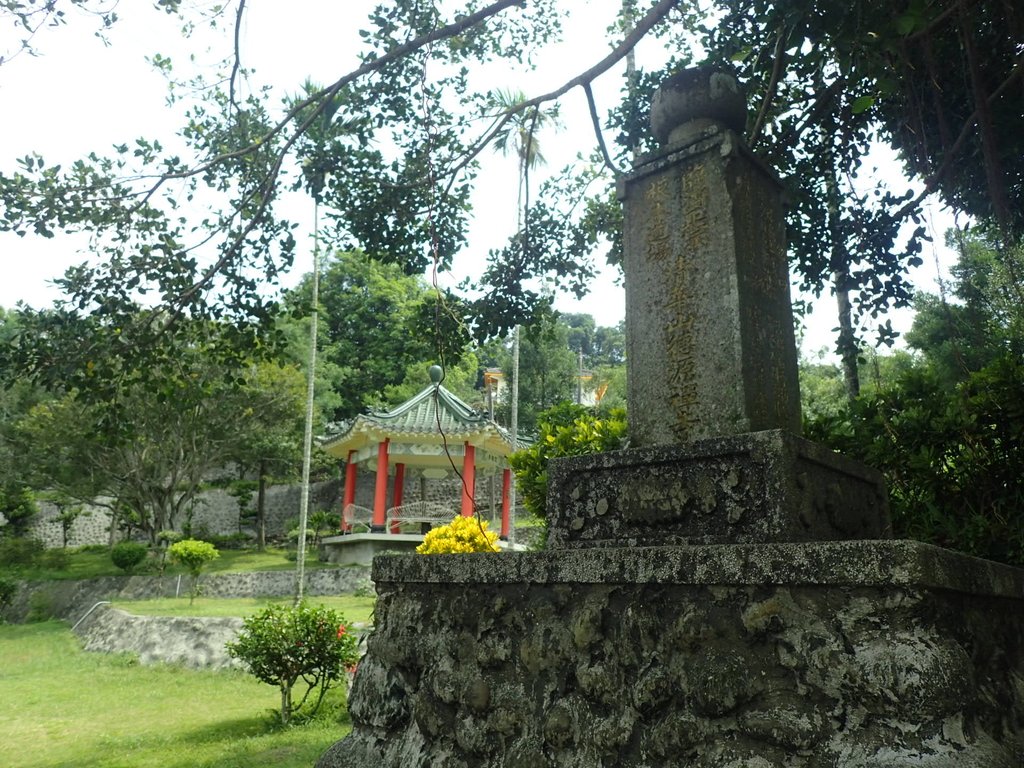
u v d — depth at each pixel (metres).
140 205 5.39
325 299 30.16
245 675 11.65
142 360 5.82
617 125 6.66
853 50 3.74
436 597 2.85
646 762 2.11
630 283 3.40
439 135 6.12
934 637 1.83
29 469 23.66
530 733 2.39
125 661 13.01
